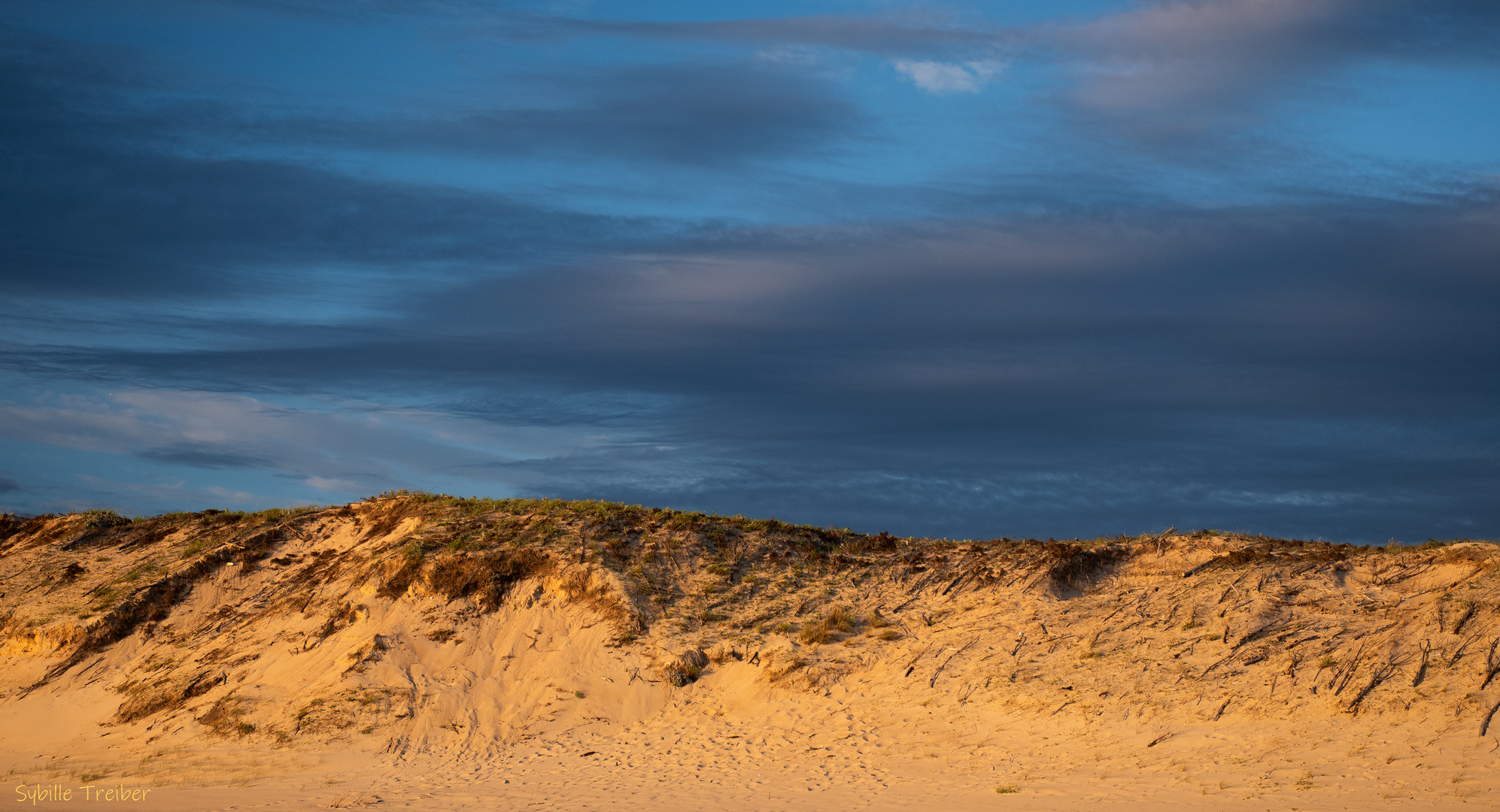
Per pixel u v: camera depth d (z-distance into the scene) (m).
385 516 35.53
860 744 21.12
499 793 19.39
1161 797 15.98
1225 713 18.89
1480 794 14.22
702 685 25.12
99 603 31.92
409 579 29.39
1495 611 19.20
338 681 25.30
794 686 24.22
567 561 29.66
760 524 33.50
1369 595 21.91
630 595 28.22
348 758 22.47
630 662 25.92
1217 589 23.78
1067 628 23.97
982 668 23.12
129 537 38.03
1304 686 18.94
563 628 27.55
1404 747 16.25
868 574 29.97
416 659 26.42
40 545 38.19
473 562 29.73
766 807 17.22
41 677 28.84
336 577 31.45
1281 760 16.75
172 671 27.81
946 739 20.62
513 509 34.06
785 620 27.45
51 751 24.61
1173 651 21.53
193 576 33.09
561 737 23.52
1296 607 22.11
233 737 23.89
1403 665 18.58
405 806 18.44
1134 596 24.89
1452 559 22.14
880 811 16.55
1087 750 18.86
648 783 19.69
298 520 36.84
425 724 23.97
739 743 22.09
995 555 29.25
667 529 32.34
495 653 26.81
